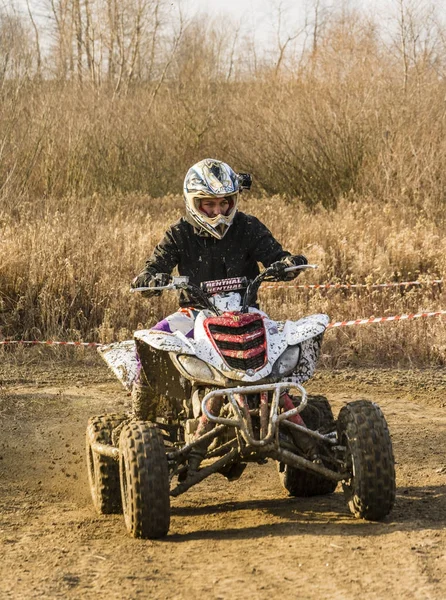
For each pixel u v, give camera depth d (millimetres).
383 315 16125
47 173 28828
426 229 21734
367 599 5930
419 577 6258
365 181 27844
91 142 33031
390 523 7449
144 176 34469
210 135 37656
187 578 6430
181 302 8312
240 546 7078
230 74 48500
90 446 8281
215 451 7449
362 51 33094
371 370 14383
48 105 30000
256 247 8609
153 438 7238
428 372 14250
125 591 6230
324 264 18375
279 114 31656
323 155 29703
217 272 8539
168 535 7500
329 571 6434
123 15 48688
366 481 7180
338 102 30531
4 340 15219
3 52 26938
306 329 7656
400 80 30984
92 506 8734
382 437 7270
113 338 15203
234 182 8086
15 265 16516
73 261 16688
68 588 6344
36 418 11922
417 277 18375
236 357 7301
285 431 8039
